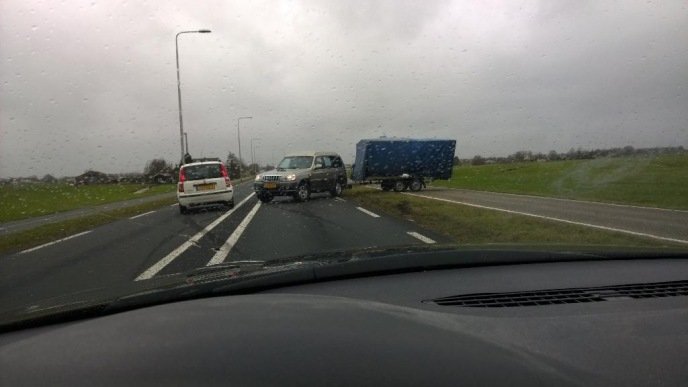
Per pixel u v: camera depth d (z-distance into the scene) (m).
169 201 21.92
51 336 2.03
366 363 1.57
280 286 3.03
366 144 27.16
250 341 1.69
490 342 1.85
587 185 26.58
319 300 2.29
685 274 3.22
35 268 7.36
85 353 1.72
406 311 2.19
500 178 36.12
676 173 28.81
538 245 4.11
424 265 3.39
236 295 2.65
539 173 35.22
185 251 8.55
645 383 1.67
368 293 2.83
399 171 27.83
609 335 2.05
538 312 2.37
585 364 1.78
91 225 13.32
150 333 1.82
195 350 1.64
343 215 14.20
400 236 9.72
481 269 3.41
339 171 22.41
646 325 2.17
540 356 1.80
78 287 6.02
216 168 16.31
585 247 3.97
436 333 1.85
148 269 7.05
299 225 11.81
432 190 28.73
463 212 13.77
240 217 14.16
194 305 2.21
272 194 19.25
